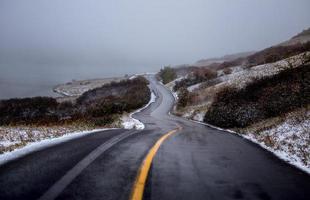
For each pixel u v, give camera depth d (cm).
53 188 450
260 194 471
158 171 579
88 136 1113
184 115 4141
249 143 1151
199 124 2706
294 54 4481
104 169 576
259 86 2248
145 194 439
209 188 488
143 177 526
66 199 407
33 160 638
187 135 1367
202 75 7431
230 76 5638
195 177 550
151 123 2708
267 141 1171
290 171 645
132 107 5012
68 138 1041
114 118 2605
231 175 580
